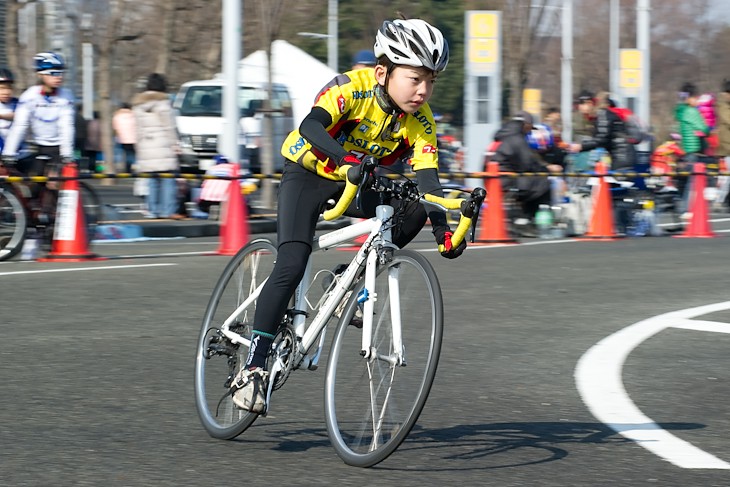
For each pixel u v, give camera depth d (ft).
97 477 25.75
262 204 109.50
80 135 117.91
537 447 28.66
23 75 161.27
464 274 62.69
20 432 29.71
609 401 33.88
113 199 131.34
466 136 127.75
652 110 363.15
